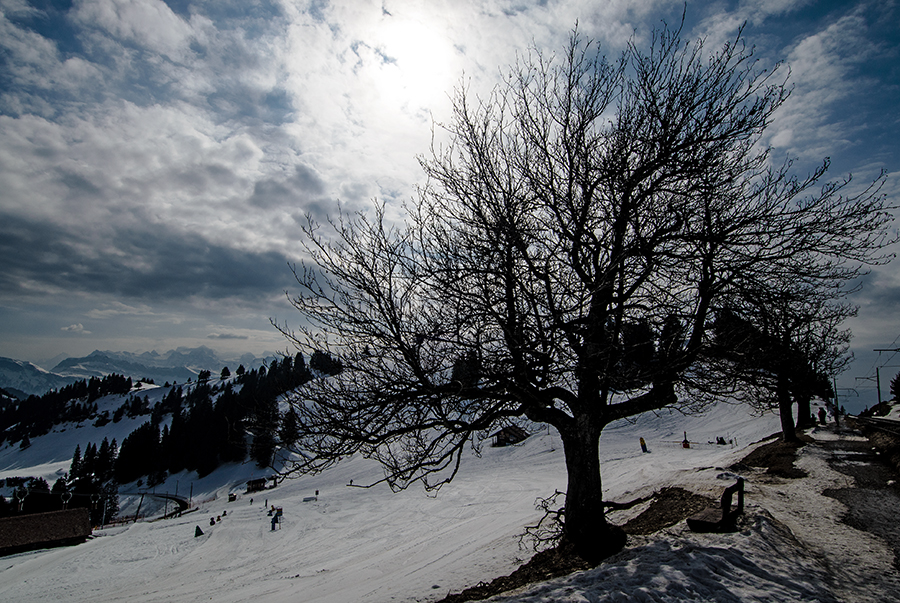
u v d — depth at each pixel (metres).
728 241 8.28
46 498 91.88
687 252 8.71
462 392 7.79
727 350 7.80
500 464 46.44
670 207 8.38
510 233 7.66
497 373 7.78
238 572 25.83
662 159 8.52
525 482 36.47
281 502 54.19
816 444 21.31
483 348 7.59
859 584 6.42
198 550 37.25
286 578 20.64
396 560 18.36
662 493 14.52
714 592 5.49
